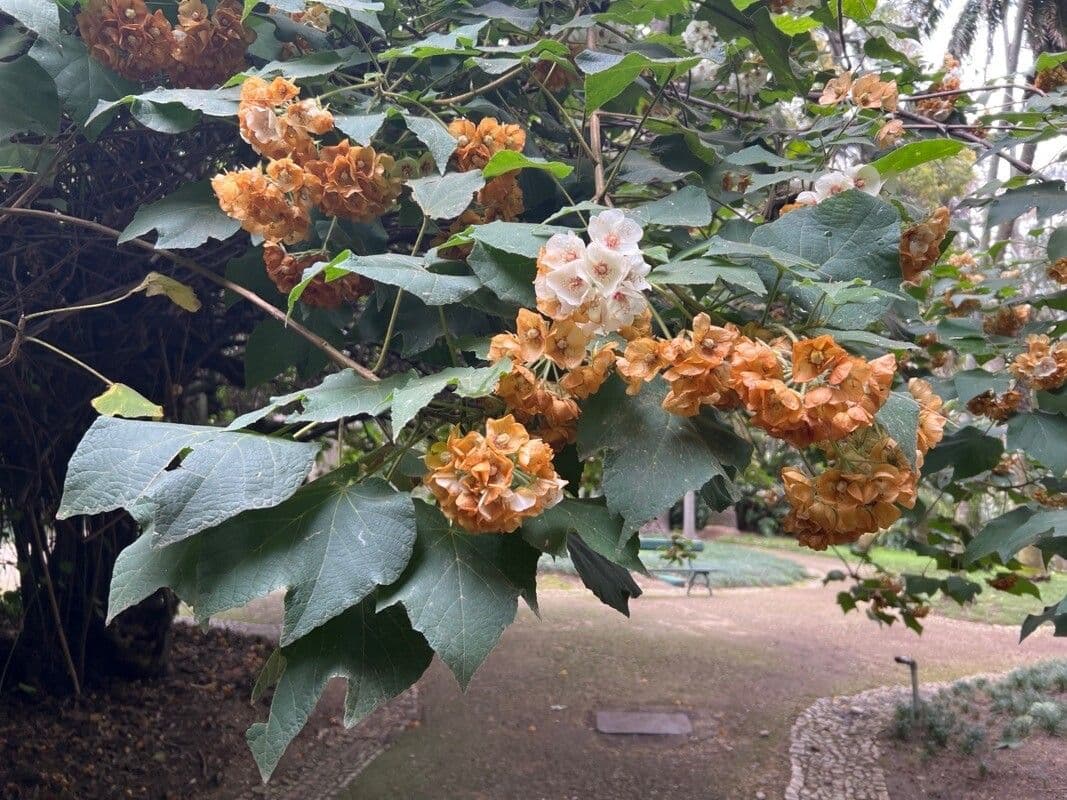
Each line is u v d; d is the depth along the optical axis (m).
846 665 4.57
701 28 1.65
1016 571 2.21
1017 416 1.35
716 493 0.83
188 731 2.68
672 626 5.36
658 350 0.68
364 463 0.77
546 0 1.31
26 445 2.03
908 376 1.54
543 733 3.36
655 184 1.25
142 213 1.02
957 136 1.31
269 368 1.12
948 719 3.51
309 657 0.63
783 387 0.62
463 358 0.94
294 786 2.65
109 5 1.03
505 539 0.67
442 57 1.17
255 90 0.90
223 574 0.62
